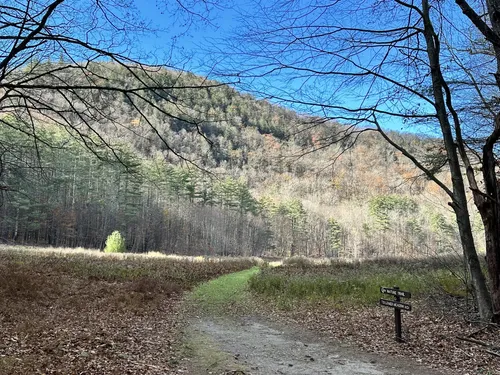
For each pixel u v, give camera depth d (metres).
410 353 6.59
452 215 15.52
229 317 10.48
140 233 61.00
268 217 89.25
